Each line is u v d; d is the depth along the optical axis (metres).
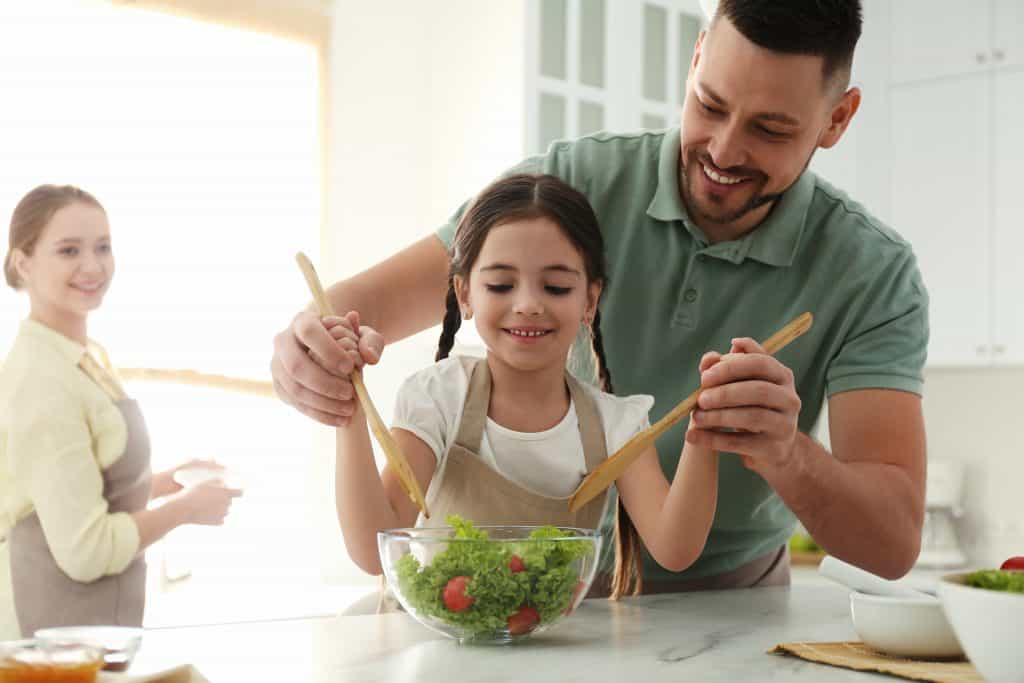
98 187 2.84
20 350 1.77
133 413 1.83
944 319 3.51
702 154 1.21
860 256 1.38
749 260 1.37
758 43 1.09
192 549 2.95
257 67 3.13
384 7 3.40
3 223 2.69
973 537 3.70
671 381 1.41
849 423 1.33
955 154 3.49
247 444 3.08
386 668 0.77
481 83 3.21
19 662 0.63
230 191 3.08
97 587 1.71
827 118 1.22
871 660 0.80
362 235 3.35
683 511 1.09
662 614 1.03
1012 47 3.40
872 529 1.17
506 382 1.19
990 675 0.64
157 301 2.93
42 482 1.67
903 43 3.60
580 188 1.44
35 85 2.76
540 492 1.16
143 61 2.92
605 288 1.41
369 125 3.36
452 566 0.83
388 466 1.15
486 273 1.13
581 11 3.19
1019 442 3.63
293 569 3.16
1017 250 3.37
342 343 0.97
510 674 0.75
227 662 0.79
